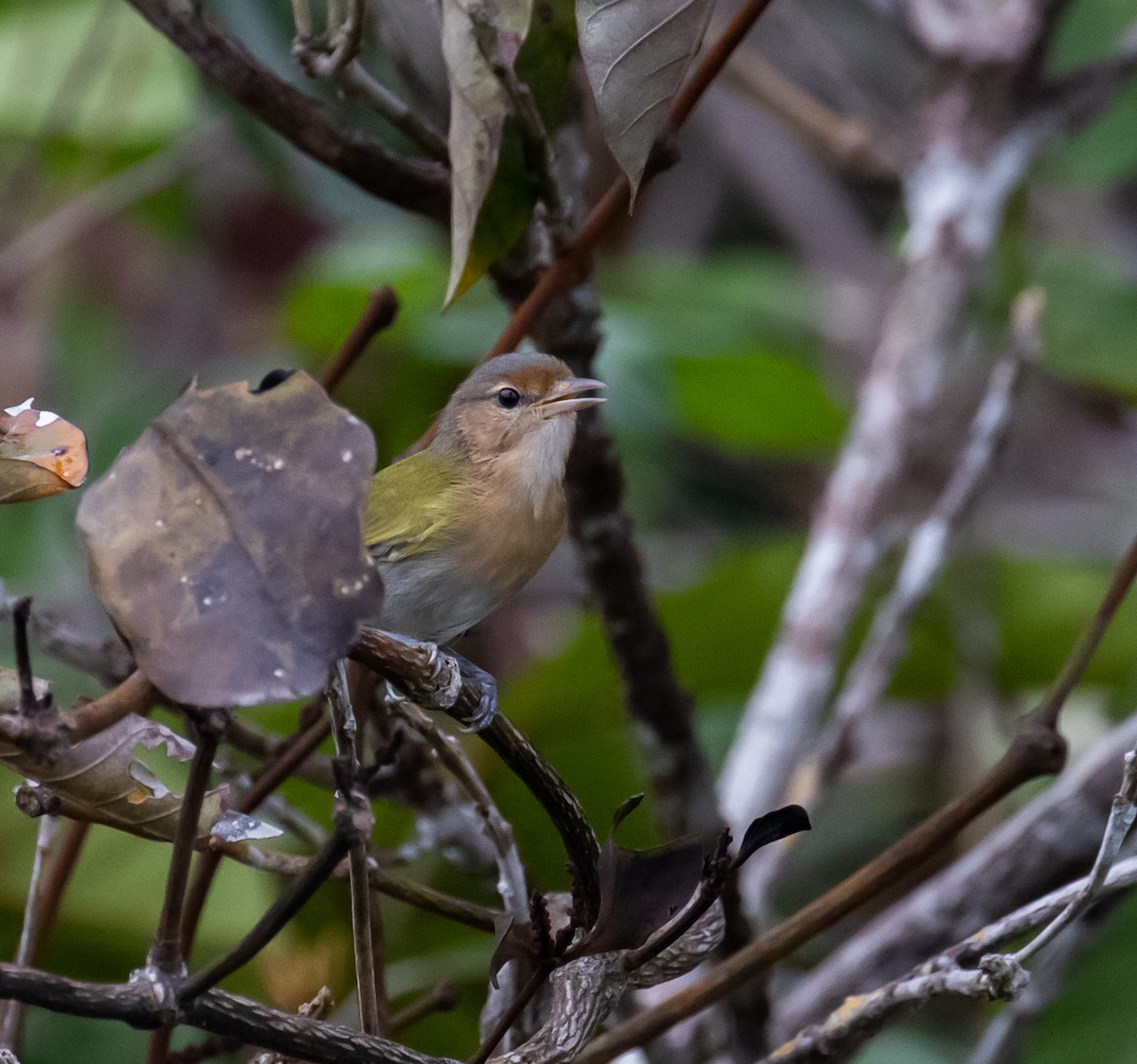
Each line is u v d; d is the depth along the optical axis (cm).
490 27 430
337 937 438
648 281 458
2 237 455
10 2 456
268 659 341
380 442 454
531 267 438
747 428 459
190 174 462
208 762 364
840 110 468
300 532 348
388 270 453
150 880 441
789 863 453
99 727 409
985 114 453
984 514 453
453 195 432
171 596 346
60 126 452
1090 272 458
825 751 443
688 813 441
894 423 449
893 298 454
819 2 488
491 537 440
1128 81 457
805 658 446
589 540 440
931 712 455
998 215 452
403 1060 425
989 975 429
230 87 436
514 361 441
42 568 454
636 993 440
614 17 430
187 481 354
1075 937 437
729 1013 439
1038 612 452
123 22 454
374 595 345
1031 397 466
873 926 445
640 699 440
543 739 446
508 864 430
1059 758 430
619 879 427
